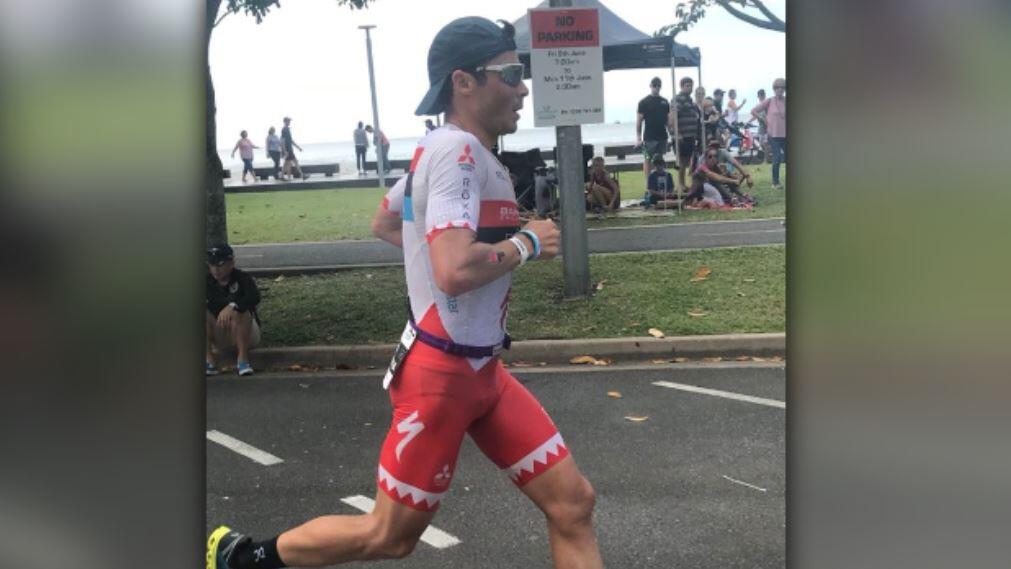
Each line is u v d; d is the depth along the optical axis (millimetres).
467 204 2154
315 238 10430
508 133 2387
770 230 9094
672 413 4660
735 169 11297
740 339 5824
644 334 6059
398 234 2600
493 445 2404
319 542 2377
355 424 4715
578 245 6855
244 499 3719
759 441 4172
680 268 7598
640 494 3605
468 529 3344
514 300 6945
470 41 2297
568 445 4230
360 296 7461
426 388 2236
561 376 5520
